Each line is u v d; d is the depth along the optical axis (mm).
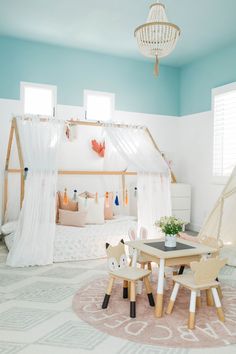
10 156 5098
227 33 4789
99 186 5680
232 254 4180
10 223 4723
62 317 2559
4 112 5098
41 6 4086
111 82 5836
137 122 6078
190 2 3912
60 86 5453
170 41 2727
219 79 5465
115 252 2889
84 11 4203
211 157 5656
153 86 6207
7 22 4555
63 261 4082
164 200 4656
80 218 4609
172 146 6430
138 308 2756
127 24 4566
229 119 5289
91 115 5719
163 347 2148
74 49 5531
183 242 3215
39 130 3977
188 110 6219
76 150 5562
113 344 2176
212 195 5648
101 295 3023
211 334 2324
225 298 3018
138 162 4523
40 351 2074
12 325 2418
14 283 3289
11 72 5133
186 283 2527
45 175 3932
